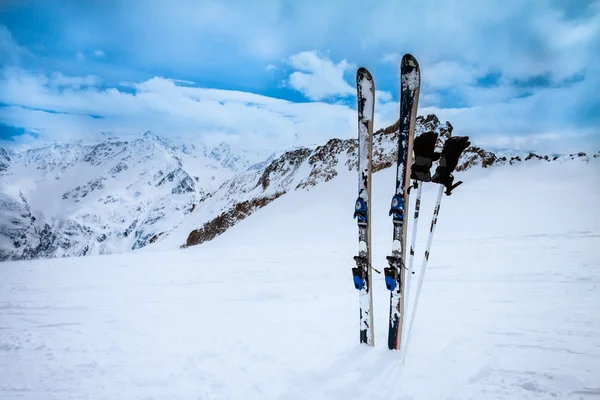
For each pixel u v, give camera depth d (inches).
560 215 886.4
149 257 530.6
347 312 225.3
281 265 408.8
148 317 239.6
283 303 259.8
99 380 151.9
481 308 209.9
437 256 386.9
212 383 143.6
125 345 190.1
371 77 147.9
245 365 156.8
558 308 202.2
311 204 1886.1
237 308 252.5
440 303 224.4
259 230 1669.5
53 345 194.7
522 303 215.3
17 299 303.3
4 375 160.1
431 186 1557.6
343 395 128.2
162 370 157.8
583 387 120.0
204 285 332.8
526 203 1112.8
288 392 132.6
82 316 247.9
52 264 490.6
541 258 339.9
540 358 141.6
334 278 332.5
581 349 147.5
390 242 559.5
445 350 153.6
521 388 122.6
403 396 123.9
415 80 142.1
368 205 153.8
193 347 181.6
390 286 149.5
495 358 143.8
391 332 154.3
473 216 1007.6
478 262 342.3
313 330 193.9
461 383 128.6
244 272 380.8
